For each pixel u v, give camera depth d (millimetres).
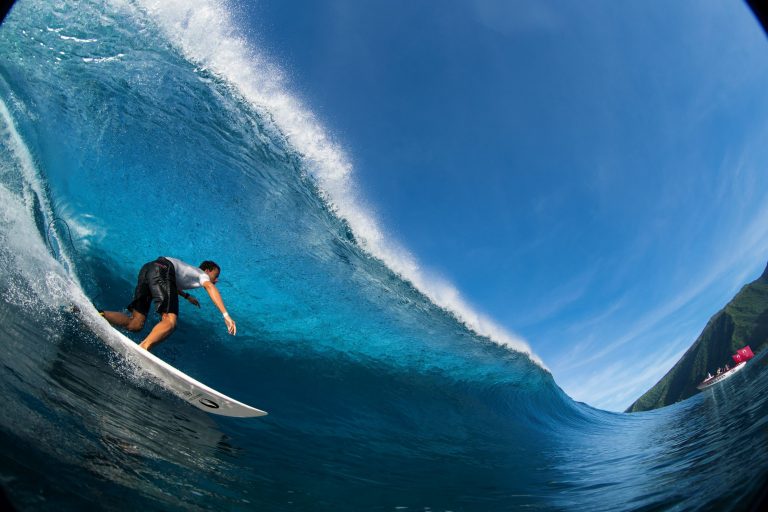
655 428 5488
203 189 6621
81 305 3143
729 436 3105
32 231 3305
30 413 1740
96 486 1492
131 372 2959
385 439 3932
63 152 4969
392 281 8617
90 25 5793
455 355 8086
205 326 5043
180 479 1873
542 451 4559
